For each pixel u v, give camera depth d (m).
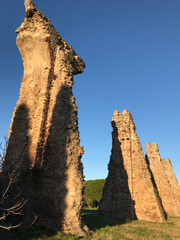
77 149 9.48
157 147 24.31
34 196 8.67
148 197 15.30
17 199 8.28
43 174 9.09
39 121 9.97
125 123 18.22
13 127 10.66
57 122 9.77
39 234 7.14
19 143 10.08
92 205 26.84
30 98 10.99
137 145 17.25
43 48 11.27
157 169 23.11
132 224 12.77
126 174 16.44
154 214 14.75
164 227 12.26
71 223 7.92
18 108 11.11
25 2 11.83
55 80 10.89
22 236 6.76
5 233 6.72
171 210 21.14
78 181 8.73
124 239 8.38
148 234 9.90
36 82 11.17
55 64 11.35
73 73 12.70
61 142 9.28
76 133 9.91
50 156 9.27
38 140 9.53
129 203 15.41
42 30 11.33
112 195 16.22
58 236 7.18
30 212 8.26
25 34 11.64
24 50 12.05
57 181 8.70
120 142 17.69
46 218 8.27
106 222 12.55
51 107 10.30
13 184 8.52
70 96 10.64
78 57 12.94
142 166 16.39
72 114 10.14
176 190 25.00
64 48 12.22
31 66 11.89
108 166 17.58
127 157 16.95
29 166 9.14
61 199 8.36
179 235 10.06
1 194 7.99
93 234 8.55
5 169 9.52
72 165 8.89
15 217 7.95
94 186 32.22
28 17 11.92
